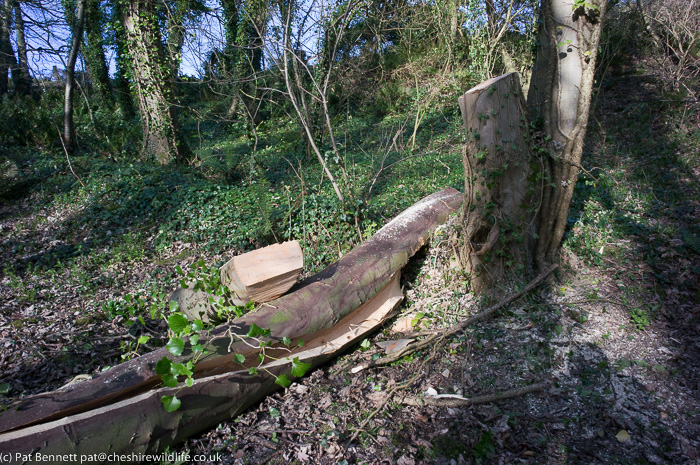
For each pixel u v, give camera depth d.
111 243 6.48
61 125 11.48
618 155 7.71
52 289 5.17
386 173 8.51
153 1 9.48
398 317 4.21
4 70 14.34
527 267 4.29
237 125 10.84
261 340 3.14
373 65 15.24
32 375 3.58
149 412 2.55
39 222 7.32
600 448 2.76
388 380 3.44
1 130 10.92
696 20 10.38
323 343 3.66
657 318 3.91
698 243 4.68
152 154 10.54
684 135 7.84
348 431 2.98
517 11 10.94
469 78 12.67
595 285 4.32
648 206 5.92
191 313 3.85
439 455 2.73
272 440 2.93
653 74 10.39
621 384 3.24
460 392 3.25
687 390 3.15
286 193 6.97
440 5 12.25
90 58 16.66
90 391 2.52
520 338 3.71
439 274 4.42
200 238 6.32
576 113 4.01
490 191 4.01
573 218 5.17
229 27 11.47
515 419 2.98
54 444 2.21
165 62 10.09
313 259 5.20
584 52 3.88
